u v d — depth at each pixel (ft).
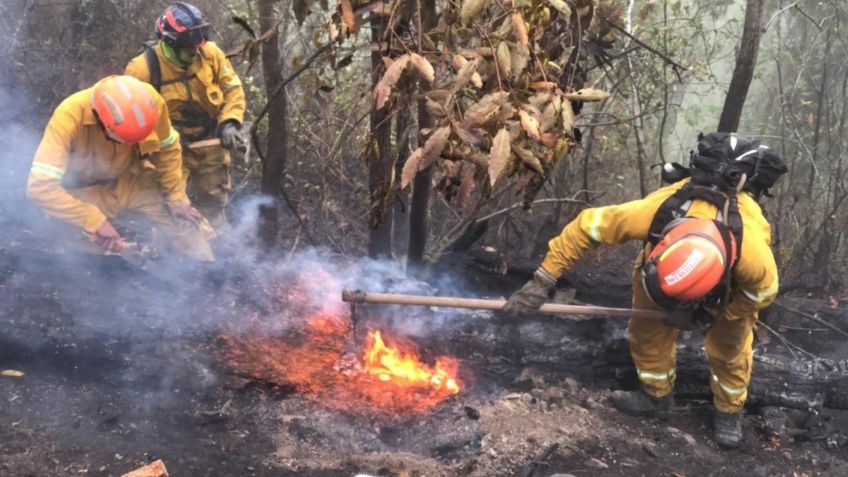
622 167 21.58
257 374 11.43
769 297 10.48
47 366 11.09
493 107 7.77
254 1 19.53
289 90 18.52
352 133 18.78
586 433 11.70
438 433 11.18
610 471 10.86
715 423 12.04
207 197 15.57
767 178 10.54
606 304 13.92
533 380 12.67
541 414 12.03
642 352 11.91
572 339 12.66
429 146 7.79
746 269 10.09
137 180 13.29
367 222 18.11
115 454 9.87
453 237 16.71
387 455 10.56
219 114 14.64
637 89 17.44
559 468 10.76
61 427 10.23
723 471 11.25
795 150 22.26
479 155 8.24
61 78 19.49
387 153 12.54
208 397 11.16
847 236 19.60
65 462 9.58
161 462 8.95
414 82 9.32
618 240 10.68
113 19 21.07
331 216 18.16
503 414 11.82
